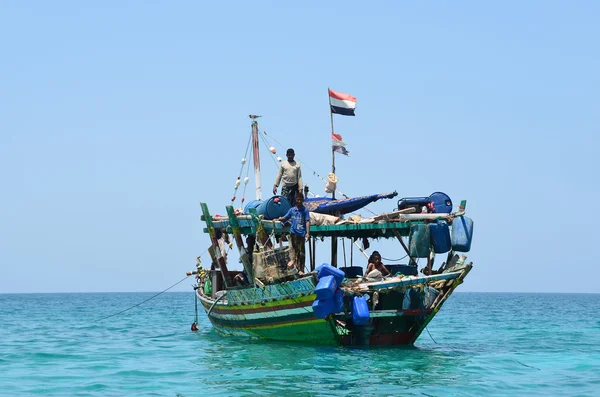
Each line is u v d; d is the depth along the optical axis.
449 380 15.42
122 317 47.72
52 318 46.44
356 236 21.58
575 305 96.06
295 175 21.36
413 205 20.14
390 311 18.81
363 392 13.95
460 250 19.31
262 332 21.22
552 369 17.61
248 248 22.73
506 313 57.69
